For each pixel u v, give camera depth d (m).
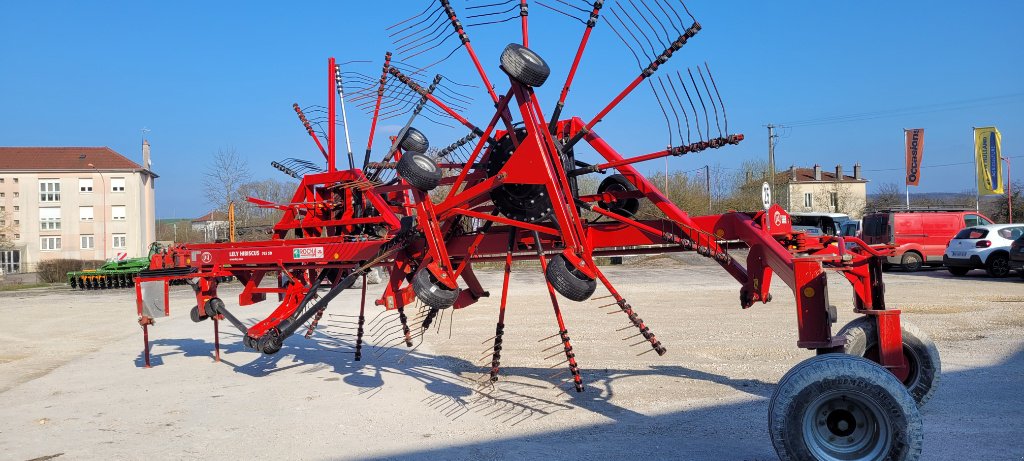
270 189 34.22
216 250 9.24
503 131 6.74
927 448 4.91
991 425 5.43
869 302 5.53
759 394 6.69
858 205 64.38
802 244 5.90
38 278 47.03
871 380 4.21
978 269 23.12
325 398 7.29
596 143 6.64
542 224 6.87
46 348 11.74
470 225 7.37
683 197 35.31
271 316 8.57
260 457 5.29
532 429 5.80
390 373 8.51
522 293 19.45
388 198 9.54
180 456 5.38
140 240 69.56
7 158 69.56
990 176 42.38
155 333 13.42
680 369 7.99
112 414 6.84
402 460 5.10
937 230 24.23
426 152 8.60
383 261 8.02
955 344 8.95
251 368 9.23
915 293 15.93
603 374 7.85
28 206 68.69
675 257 34.12
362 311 9.54
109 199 69.25
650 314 13.31
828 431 4.37
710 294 17.34
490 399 6.92
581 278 6.06
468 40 6.39
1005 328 10.26
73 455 5.49
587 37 6.04
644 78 5.85
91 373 9.21
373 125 8.82
